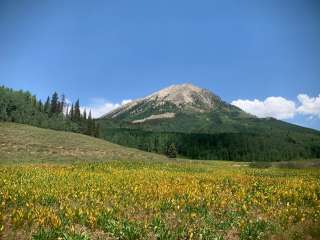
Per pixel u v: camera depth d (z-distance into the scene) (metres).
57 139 82.88
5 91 129.12
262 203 21.36
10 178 29.42
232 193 25.78
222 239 14.29
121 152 82.25
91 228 15.81
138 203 20.98
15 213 16.19
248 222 16.53
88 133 147.38
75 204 20.33
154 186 25.77
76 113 157.50
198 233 14.80
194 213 17.84
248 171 47.09
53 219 15.38
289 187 26.50
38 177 30.81
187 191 23.39
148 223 16.19
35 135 83.12
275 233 15.18
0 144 67.31
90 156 71.31
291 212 18.70
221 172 43.91
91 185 26.73
